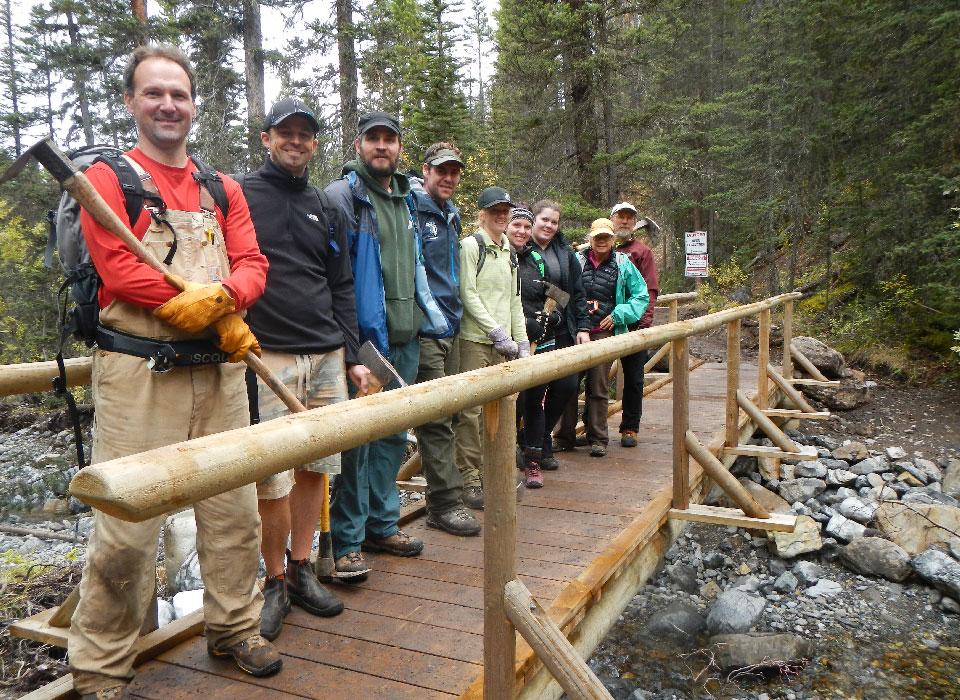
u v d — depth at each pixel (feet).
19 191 51.16
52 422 39.29
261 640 7.45
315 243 8.40
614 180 37.50
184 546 14.25
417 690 7.15
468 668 7.55
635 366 17.75
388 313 9.69
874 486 21.95
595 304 16.88
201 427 6.77
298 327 8.21
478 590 9.48
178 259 6.34
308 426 4.25
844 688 13.20
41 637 8.13
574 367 7.87
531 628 6.21
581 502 13.38
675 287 54.80
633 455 17.13
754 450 17.52
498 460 6.32
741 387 27.14
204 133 47.26
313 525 8.80
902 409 28.12
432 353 10.89
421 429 11.51
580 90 38.19
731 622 15.16
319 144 42.96
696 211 55.52
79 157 6.17
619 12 37.35
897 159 31.78
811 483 22.03
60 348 6.32
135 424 6.29
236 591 7.35
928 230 30.58
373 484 10.48
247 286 6.54
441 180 11.02
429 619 8.66
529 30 36.47
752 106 43.62
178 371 6.46
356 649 7.95
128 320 6.21
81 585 6.54
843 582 17.52
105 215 5.67
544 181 40.22
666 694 13.09
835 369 29.73
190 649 7.93
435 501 11.79
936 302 31.53
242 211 7.04
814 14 36.11
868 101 33.58
